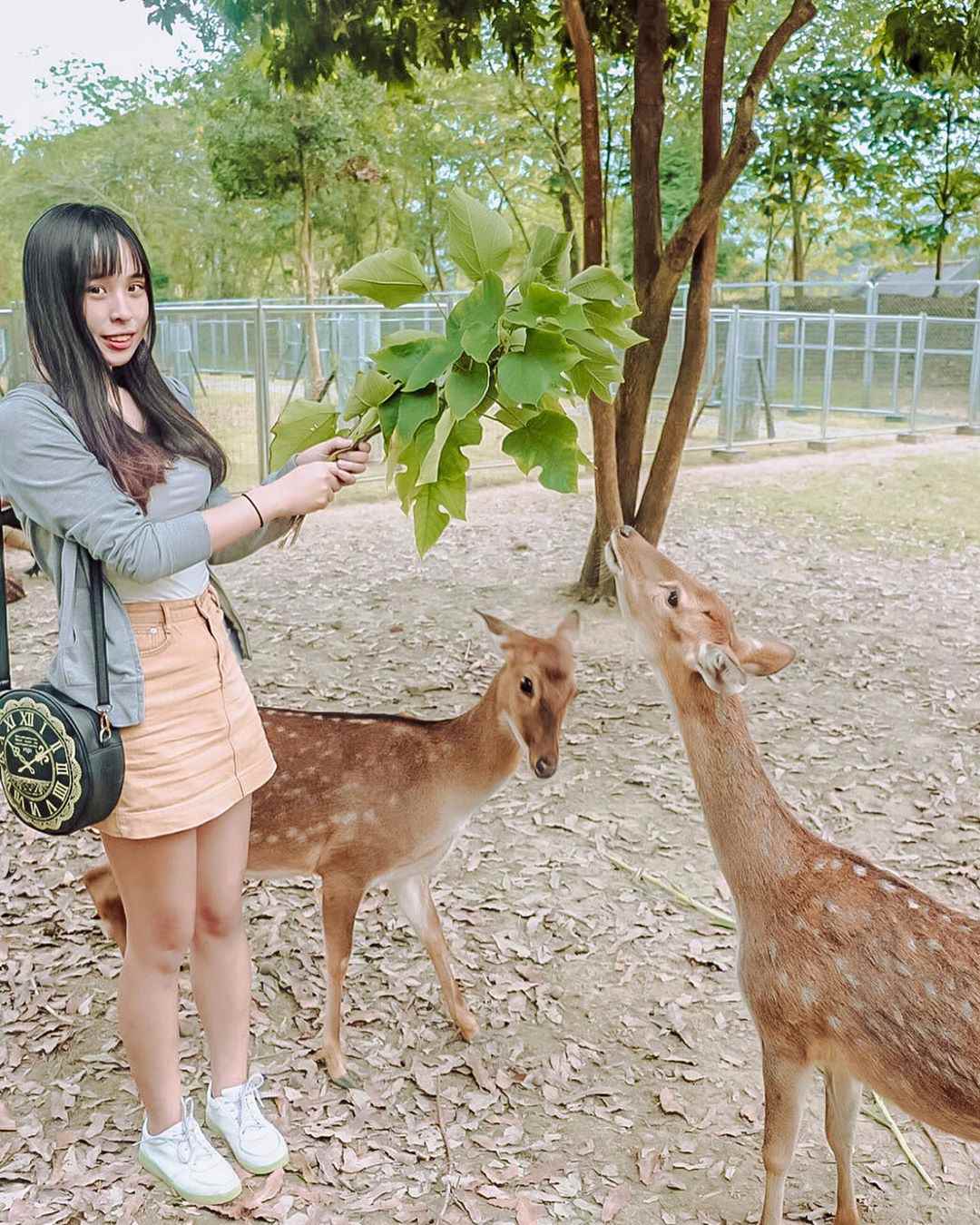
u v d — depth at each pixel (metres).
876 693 6.76
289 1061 3.56
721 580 9.20
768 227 29.45
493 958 4.14
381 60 7.71
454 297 4.49
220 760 2.49
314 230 26.23
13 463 2.22
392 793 3.48
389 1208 2.96
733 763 2.75
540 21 7.95
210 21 7.28
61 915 4.38
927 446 16.33
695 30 8.55
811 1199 3.03
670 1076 3.52
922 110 21.83
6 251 33.22
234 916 2.68
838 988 2.56
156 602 2.39
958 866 4.77
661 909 4.47
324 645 7.57
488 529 10.97
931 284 19.72
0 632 2.41
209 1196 2.61
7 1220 2.90
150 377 2.45
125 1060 3.56
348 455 2.55
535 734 3.36
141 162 31.53
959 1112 2.42
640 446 7.96
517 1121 3.31
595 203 7.34
